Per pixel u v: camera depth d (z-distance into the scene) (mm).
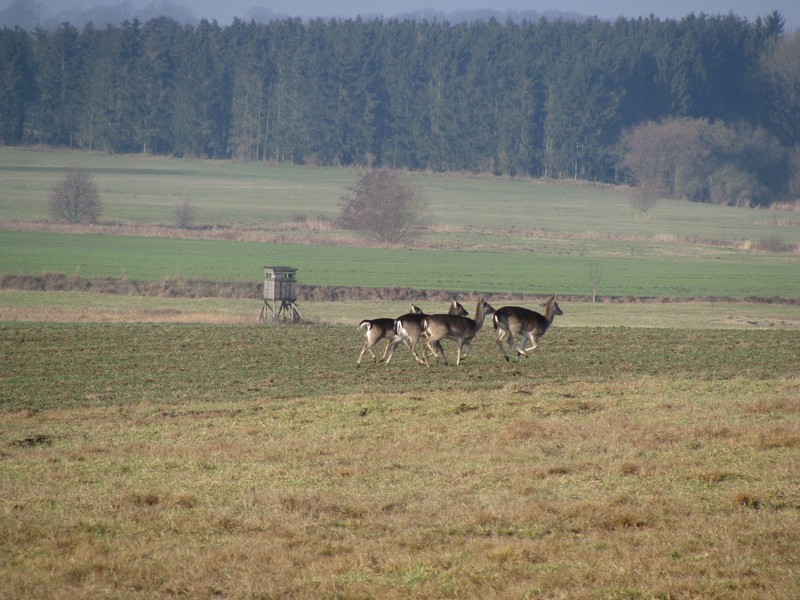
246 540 41594
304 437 64438
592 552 38156
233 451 59969
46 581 36750
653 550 38031
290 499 47312
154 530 43375
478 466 53969
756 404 69375
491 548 39281
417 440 62344
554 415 69812
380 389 87188
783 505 43844
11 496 49562
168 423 71562
